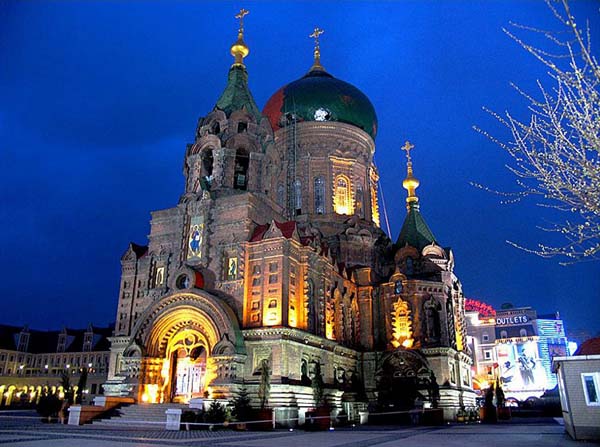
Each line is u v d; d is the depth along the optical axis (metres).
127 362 47.69
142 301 53.59
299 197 71.56
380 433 34.81
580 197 12.56
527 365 102.31
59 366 96.31
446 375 58.66
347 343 59.97
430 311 63.38
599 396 25.97
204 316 46.62
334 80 78.25
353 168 73.81
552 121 12.53
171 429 35.66
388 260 71.31
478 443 25.59
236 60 65.25
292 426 41.94
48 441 24.27
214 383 42.97
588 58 11.09
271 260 47.47
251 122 58.78
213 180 55.38
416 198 75.62
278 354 43.84
